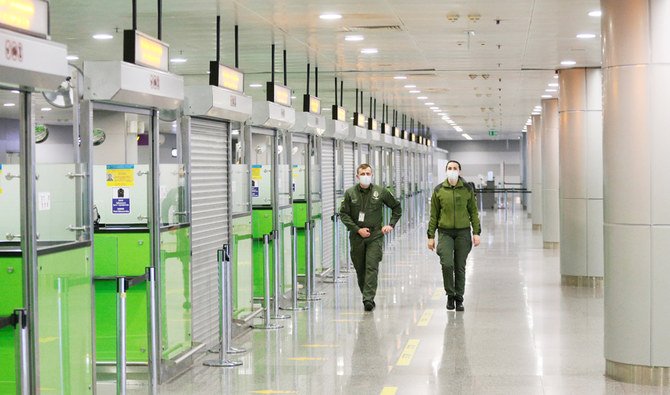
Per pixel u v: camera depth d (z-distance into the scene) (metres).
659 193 8.14
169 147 32.75
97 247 8.42
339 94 22.23
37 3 5.56
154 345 7.90
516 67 16.31
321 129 15.12
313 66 16.11
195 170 9.48
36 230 5.97
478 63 15.76
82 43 13.08
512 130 44.31
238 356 9.59
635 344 8.23
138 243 8.51
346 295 14.20
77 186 6.75
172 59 15.12
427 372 8.66
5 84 5.51
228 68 10.30
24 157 5.86
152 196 8.48
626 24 8.14
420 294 14.19
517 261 19.23
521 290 14.63
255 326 11.36
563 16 11.06
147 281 7.83
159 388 8.20
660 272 8.17
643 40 8.09
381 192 12.73
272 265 12.89
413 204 32.09
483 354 9.49
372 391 7.93
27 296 5.91
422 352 9.62
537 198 29.86
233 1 9.85
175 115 9.26
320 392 7.93
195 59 15.13
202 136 9.70
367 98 23.83
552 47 13.71
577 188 15.60
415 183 33.50
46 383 6.12
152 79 7.89
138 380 8.62
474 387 8.04
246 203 11.54
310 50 13.98
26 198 5.88
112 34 12.21
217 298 10.20
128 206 8.66
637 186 8.19
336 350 9.80
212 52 14.22
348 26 11.67
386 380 8.35
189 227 9.27
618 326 8.34
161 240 8.55
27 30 5.44
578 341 10.19
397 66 16.25
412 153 32.56
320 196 15.87
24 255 5.90
